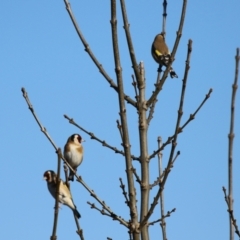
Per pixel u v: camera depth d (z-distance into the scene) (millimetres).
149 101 10398
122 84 9797
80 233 9727
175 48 10281
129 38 10156
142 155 10250
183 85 9555
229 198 8539
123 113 9852
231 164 8305
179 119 9562
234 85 7934
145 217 9602
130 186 9812
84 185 10281
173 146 9539
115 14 9688
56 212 9023
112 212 9969
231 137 8117
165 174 9523
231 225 8609
